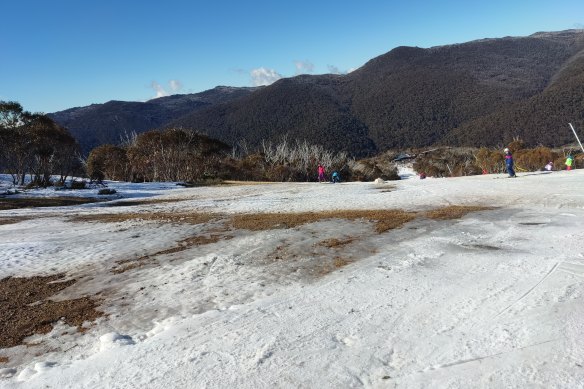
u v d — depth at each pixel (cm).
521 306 493
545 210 1136
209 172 4991
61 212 1819
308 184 2995
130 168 4666
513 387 340
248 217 1367
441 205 1377
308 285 643
